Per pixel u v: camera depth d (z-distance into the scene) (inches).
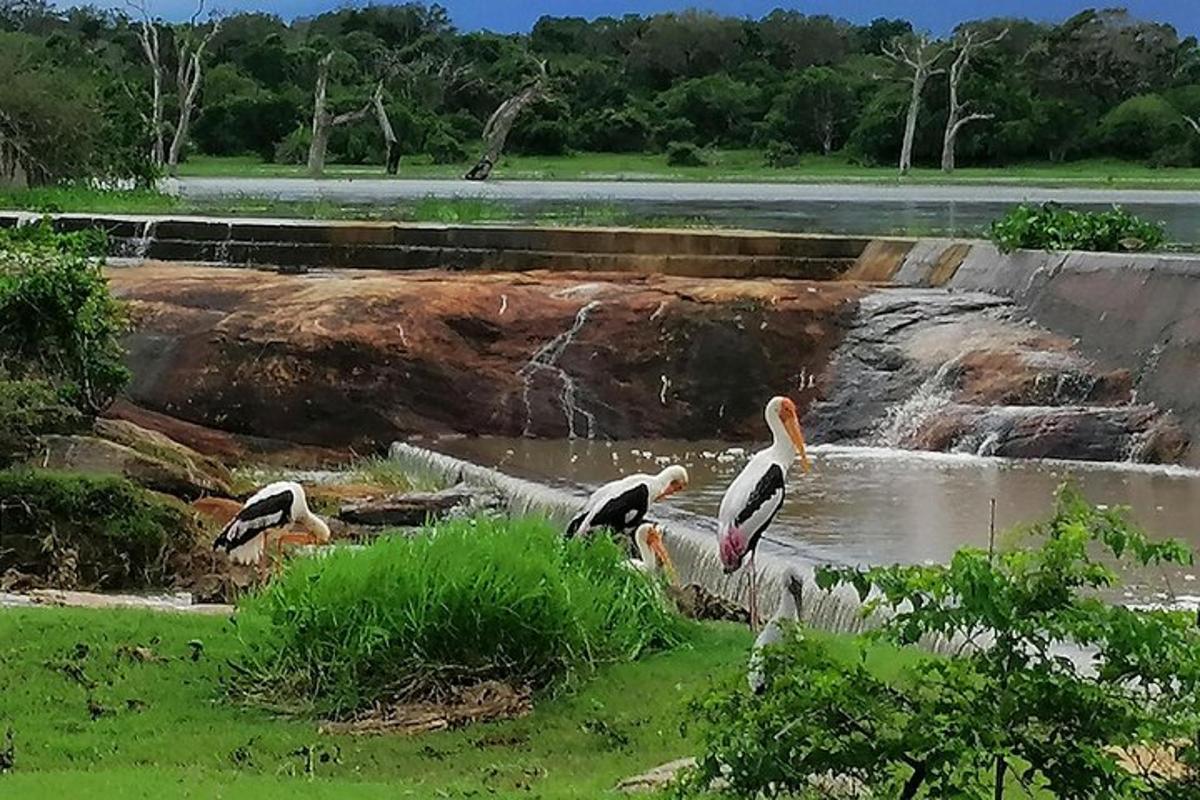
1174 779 240.5
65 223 1198.3
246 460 837.8
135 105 2265.0
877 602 271.4
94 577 576.1
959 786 235.8
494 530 449.4
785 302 913.5
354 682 388.8
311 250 1126.4
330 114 2920.8
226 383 872.3
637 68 3681.1
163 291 916.6
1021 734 231.9
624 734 366.6
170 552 589.9
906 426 845.8
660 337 901.8
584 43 3850.9
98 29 3742.6
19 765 340.8
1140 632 229.5
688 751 351.3
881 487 704.4
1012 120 3147.1
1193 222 1568.7
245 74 3442.4
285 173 2773.1
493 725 375.9
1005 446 789.2
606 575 448.1
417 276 985.5
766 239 1061.1
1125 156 3147.1
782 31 3809.1
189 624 439.8
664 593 486.3
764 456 486.9
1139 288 849.5
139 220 1185.4
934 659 261.9
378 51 3481.8
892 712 235.0
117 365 772.0
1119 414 784.3
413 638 393.4
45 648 410.9
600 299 916.6
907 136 2950.3
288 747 358.9
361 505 691.4
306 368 871.7
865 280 1030.4
